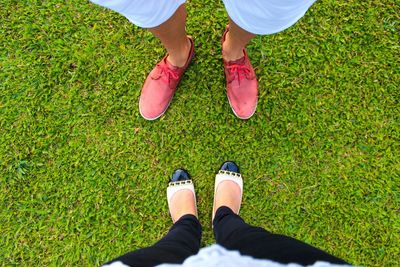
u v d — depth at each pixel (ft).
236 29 5.92
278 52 7.82
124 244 7.50
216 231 6.41
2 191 7.68
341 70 7.77
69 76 7.86
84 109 7.80
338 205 7.53
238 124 7.68
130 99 7.79
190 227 6.53
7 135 7.77
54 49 7.90
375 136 7.67
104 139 7.73
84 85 7.83
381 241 7.43
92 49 7.88
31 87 7.84
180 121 7.72
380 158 7.63
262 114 7.70
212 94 7.74
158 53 7.85
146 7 4.84
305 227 7.47
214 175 7.62
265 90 7.75
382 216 7.48
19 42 7.92
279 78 7.77
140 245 7.49
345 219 7.50
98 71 7.85
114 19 7.89
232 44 6.61
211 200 7.57
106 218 7.59
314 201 7.55
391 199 7.54
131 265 4.48
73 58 7.88
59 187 7.68
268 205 7.54
